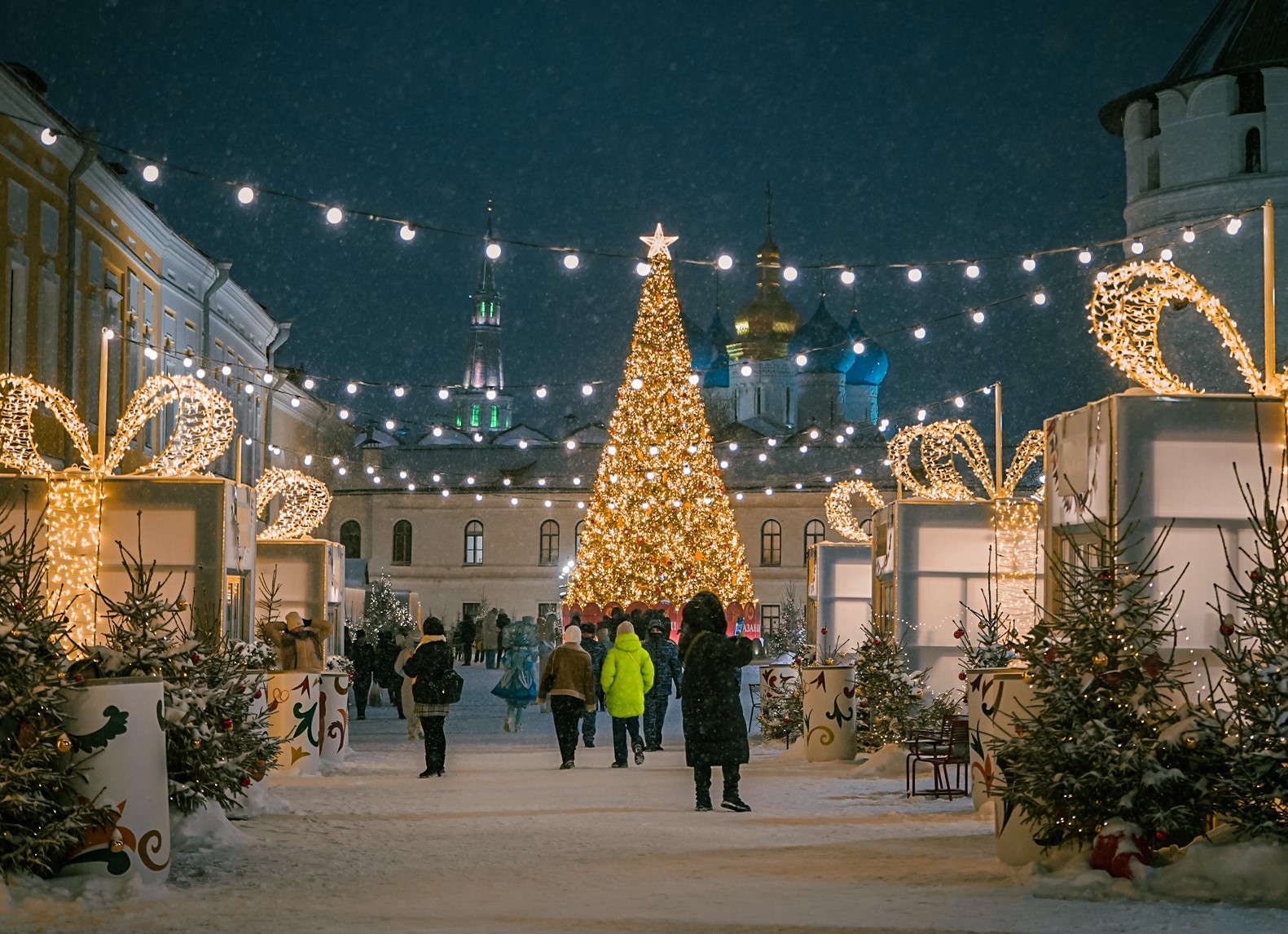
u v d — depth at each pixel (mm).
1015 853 10180
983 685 13328
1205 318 44000
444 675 18438
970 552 23094
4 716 9383
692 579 47719
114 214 35469
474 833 12453
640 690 20141
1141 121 47031
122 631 12188
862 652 21422
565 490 84875
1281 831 9250
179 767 11570
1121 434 13414
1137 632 10297
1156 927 7918
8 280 28891
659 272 48375
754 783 17031
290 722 18250
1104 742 9625
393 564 85625
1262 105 44656
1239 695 9766
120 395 35781
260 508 31484
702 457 48312
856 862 10586
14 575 10570
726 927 8031
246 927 8180
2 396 26438
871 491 31406
